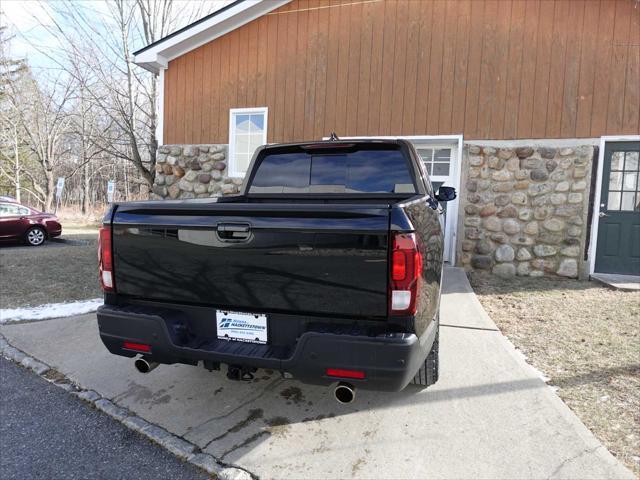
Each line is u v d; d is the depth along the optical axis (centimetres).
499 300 570
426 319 226
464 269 734
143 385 328
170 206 242
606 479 211
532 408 280
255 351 227
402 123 770
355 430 263
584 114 698
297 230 216
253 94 851
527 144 721
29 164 2797
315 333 210
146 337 244
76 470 235
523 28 712
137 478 228
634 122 683
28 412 295
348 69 793
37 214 1247
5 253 1000
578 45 694
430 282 237
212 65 872
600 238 710
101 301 570
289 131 833
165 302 253
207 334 245
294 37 820
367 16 779
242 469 230
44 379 345
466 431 257
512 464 226
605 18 684
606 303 552
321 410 288
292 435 260
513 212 732
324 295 216
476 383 316
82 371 354
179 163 905
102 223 261
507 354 368
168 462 242
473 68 734
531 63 712
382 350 202
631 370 340
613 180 701
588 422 266
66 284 670
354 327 213
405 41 762
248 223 225
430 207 282
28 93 2342
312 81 814
